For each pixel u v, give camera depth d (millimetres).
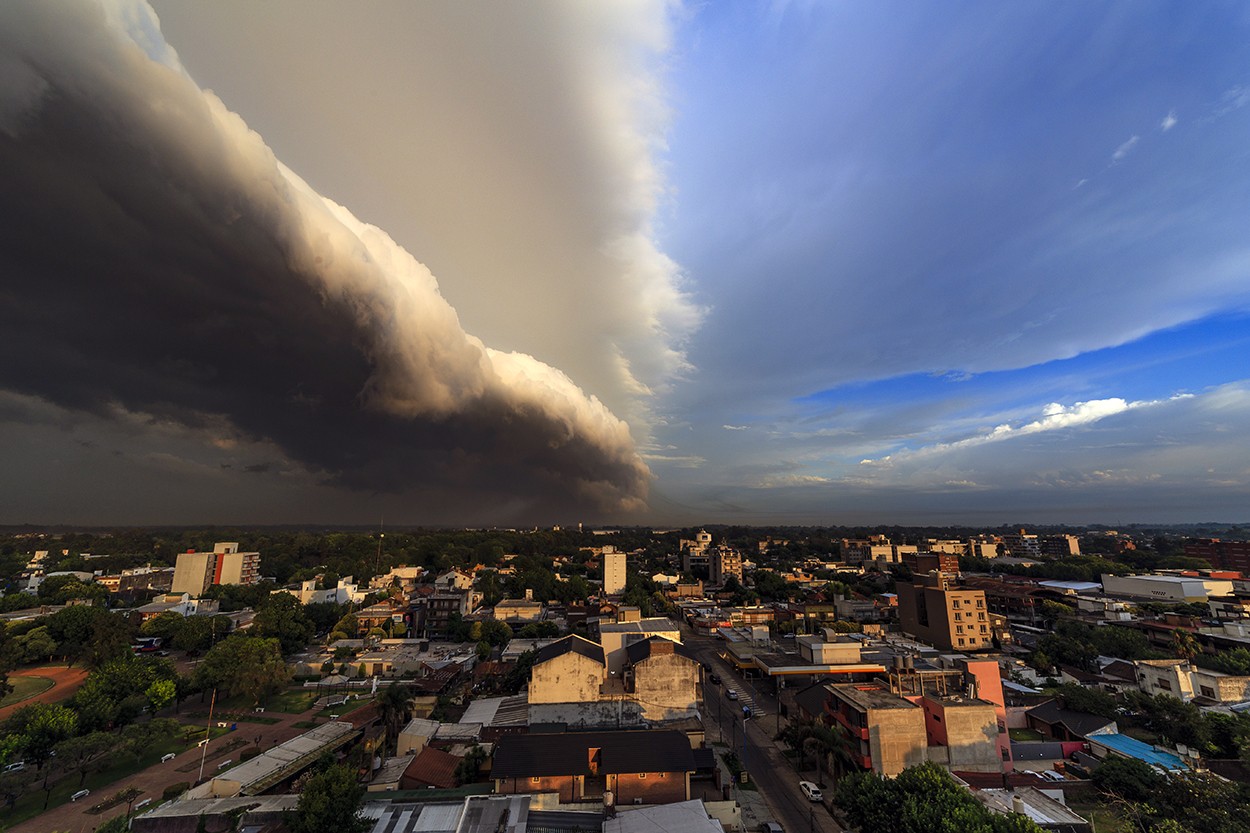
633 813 49844
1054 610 145250
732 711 90875
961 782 52406
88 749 60000
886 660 106000
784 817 57125
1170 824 45219
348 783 46125
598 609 156875
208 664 88875
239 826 48250
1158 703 75812
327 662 109125
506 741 57938
